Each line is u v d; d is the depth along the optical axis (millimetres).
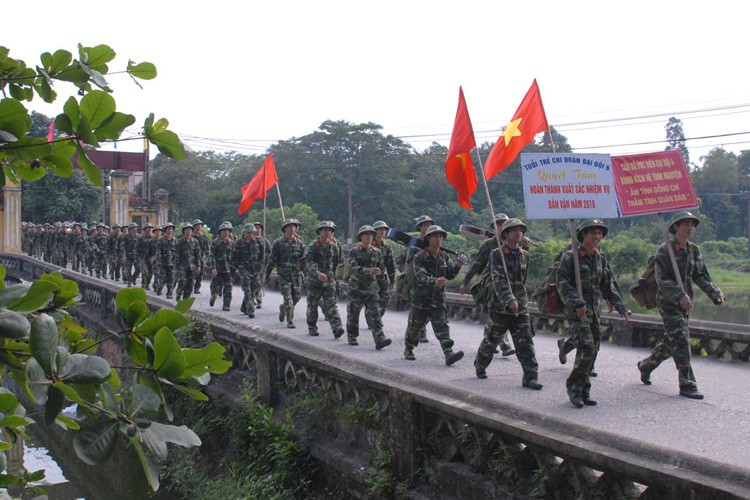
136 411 2516
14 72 2691
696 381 9312
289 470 8516
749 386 9000
